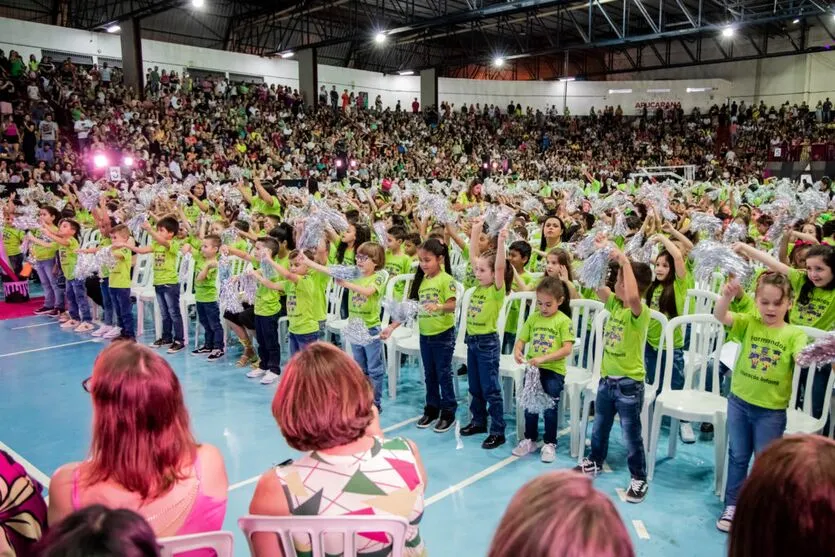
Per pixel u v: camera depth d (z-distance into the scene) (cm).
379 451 170
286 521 154
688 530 321
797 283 378
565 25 2530
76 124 1486
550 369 397
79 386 552
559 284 395
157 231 653
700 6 1667
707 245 332
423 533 320
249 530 158
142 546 97
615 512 86
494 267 414
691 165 2330
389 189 1324
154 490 159
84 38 1848
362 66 2788
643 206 716
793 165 2005
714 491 361
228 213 891
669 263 435
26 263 904
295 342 504
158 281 650
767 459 107
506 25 2373
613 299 376
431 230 673
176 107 1814
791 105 2636
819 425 334
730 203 985
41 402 514
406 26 1742
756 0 1983
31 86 1508
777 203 604
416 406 509
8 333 736
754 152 2489
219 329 641
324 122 2145
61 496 160
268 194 870
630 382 347
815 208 598
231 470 393
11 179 1186
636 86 2828
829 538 96
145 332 739
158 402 159
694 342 389
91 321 779
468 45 2927
